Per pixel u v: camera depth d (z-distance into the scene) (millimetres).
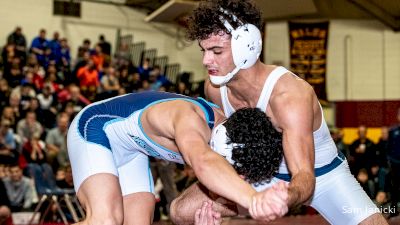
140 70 13641
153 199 3590
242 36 2898
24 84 10555
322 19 15359
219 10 2863
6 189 7609
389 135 7910
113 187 3109
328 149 3512
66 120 9219
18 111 10055
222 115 3102
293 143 2883
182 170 9422
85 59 12664
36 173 8109
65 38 13953
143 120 3115
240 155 2629
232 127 2660
